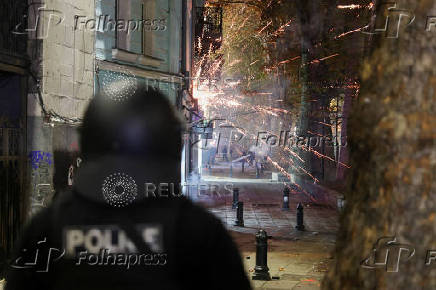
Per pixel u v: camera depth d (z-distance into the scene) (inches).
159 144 65.3
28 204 354.3
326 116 1205.1
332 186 1003.9
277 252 469.7
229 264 64.9
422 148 71.5
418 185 71.1
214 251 64.5
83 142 66.2
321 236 558.3
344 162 1075.3
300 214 602.2
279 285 349.7
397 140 73.0
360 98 79.7
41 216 68.4
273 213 746.8
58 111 387.2
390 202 72.9
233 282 64.7
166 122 65.7
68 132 402.0
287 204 782.5
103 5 527.2
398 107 73.6
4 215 326.0
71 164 404.5
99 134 65.1
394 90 74.5
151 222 64.2
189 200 67.6
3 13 333.7
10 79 352.2
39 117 360.2
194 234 64.2
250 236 555.8
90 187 65.0
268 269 370.6
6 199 329.1
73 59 418.6
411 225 71.0
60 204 67.2
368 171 76.4
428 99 72.4
